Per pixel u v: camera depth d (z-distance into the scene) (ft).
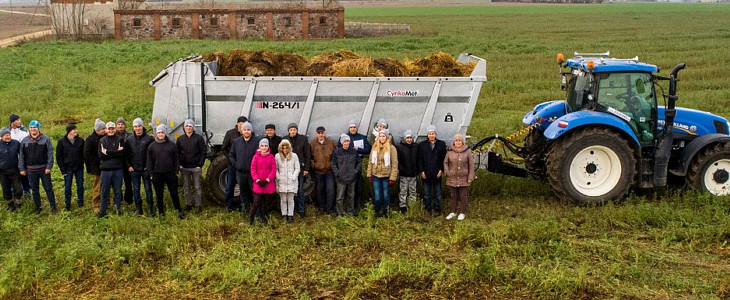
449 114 37.04
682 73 86.38
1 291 25.03
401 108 36.88
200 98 36.52
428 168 34.94
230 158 34.71
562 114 39.86
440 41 148.87
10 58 109.09
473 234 30.83
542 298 24.88
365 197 38.52
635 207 34.50
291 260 28.68
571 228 32.65
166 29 161.58
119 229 32.09
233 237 31.48
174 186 34.86
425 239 31.45
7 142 35.50
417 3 585.63
